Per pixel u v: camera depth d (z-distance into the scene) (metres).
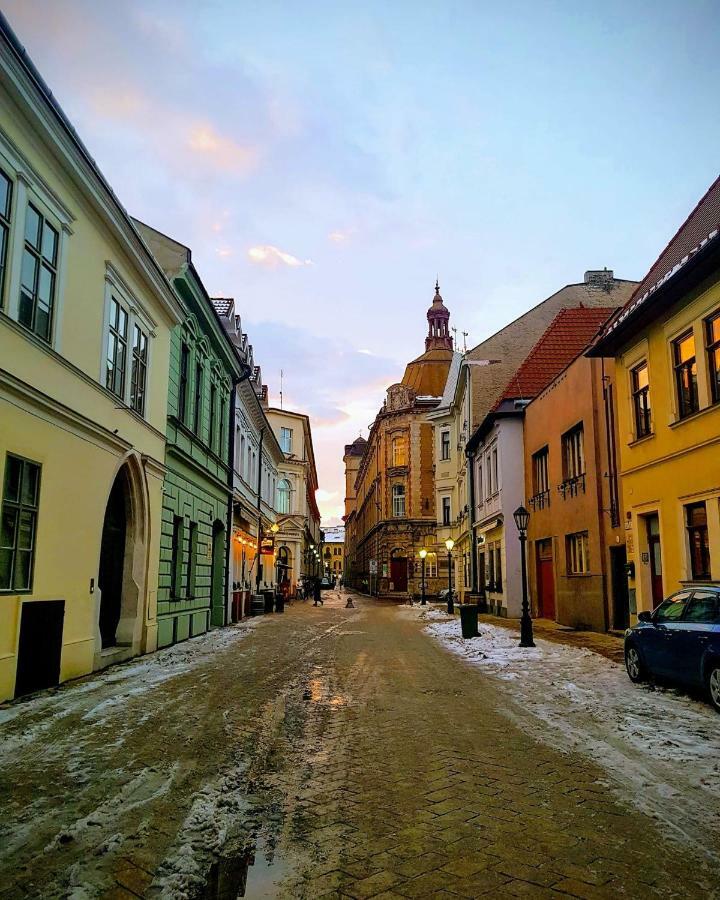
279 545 56.16
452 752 6.84
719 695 8.34
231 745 7.07
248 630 21.91
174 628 17.41
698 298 13.15
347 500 127.56
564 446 22.53
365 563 79.94
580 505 20.62
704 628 8.82
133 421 14.11
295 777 6.02
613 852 4.41
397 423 60.19
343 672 12.41
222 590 23.80
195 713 8.60
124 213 12.70
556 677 11.61
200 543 20.59
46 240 10.40
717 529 12.62
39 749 6.84
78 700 9.30
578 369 20.64
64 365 10.82
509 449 27.50
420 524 57.34
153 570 15.41
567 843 4.55
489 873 4.11
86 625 11.70
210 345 21.86
